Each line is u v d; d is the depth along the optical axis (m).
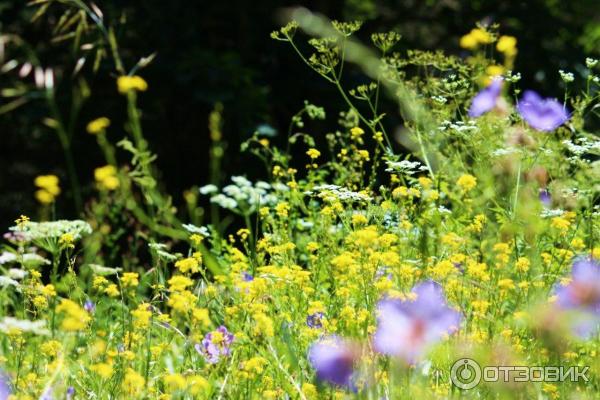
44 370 5.69
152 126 15.29
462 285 5.32
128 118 15.27
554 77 16.56
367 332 4.60
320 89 14.94
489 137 7.00
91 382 5.53
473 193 7.18
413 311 3.50
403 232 6.27
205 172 15.08
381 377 4.45
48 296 6.32
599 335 4.81
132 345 5.62
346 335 4.97
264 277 5.70
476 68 8.19
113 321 7.11
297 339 5.40
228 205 8.37
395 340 3.51
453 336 4.82
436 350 4.55
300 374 5.11
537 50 16.73
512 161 6.83
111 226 10.20
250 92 14.31
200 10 15.89
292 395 5.01
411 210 6.43
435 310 3.50
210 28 16.20
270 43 15.87
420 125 8.28
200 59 14.22
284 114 15.49
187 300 5.53
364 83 14.75
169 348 5.95
